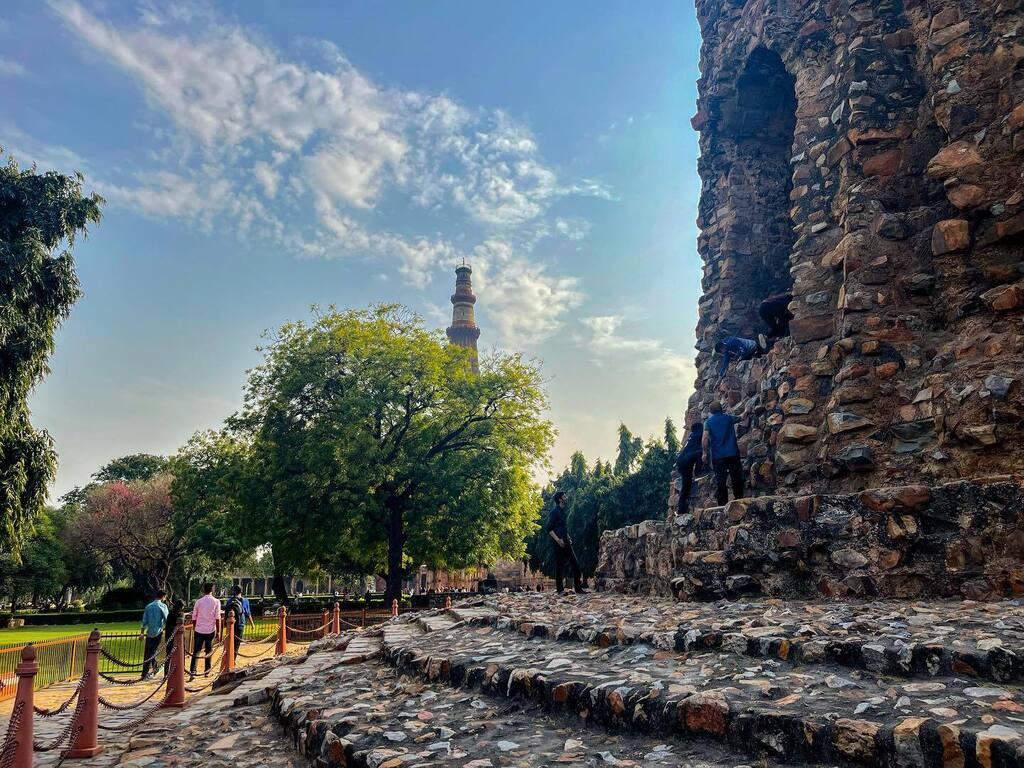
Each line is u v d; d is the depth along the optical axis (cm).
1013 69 856
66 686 1229
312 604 3475
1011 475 636
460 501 2880
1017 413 718
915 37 1004
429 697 527
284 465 2788
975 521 625
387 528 3031
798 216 1091
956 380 780
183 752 554
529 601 1025
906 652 384
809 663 419
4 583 5056
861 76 1000
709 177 1479
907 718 305
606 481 4797
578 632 593
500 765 362
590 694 418
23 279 1639
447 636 775
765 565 723
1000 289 796
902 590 645
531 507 3303
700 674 424
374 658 781
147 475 6806
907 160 958
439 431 2928
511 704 474
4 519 1656
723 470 975
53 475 1758
